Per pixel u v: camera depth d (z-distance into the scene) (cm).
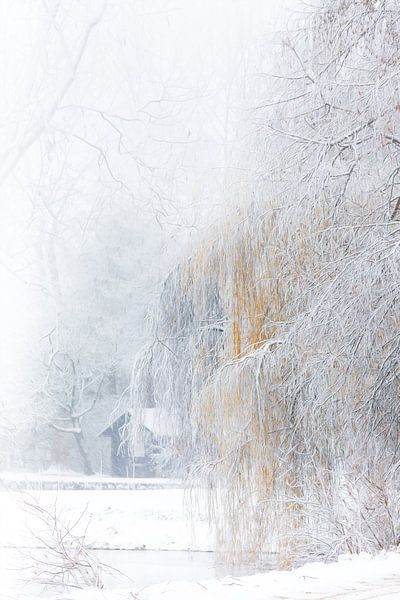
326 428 2225
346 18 2222
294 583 1307
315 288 2239
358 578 1365
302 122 2345
